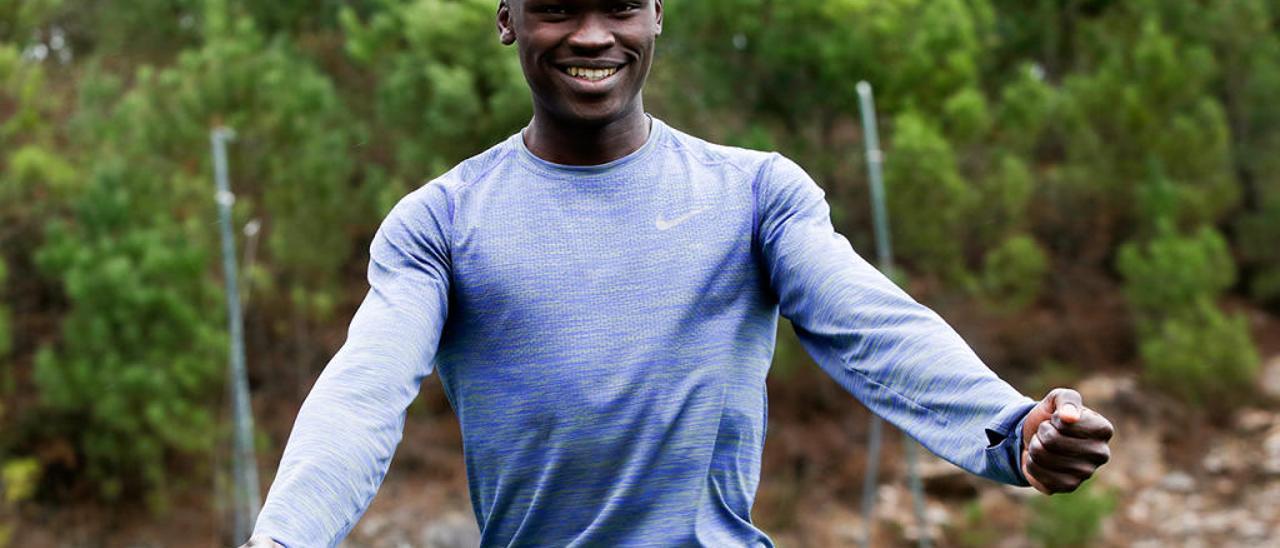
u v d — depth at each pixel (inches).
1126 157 477.7
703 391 77.3
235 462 412.8
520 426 77.5
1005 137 458.9
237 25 446.6
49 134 445.7
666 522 76.7
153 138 430.0
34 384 433.4
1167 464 455.8
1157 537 423.8
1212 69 476.7
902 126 420.5
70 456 425.7
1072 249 507.8
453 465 454.3
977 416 65.6
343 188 434.9
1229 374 460.1
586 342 77.0
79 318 401.4
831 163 450.0
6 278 436.1
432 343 75.0
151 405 395.5
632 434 76.6
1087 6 516.7
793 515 435.2
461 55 398.9
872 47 432.1
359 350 71.7
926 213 427.2
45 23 496.4
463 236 78.5
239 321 367.9
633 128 80.2
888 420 70.2
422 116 409.7
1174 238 458.3
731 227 78.9
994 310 448.5
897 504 438.3
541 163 79.8
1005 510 432.1
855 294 73.2
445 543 418.9
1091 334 494.0
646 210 78.8
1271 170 500.1
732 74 451.8
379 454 67.5
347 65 487.8
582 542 77.0
